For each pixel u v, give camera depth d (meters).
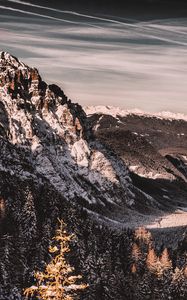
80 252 145.75
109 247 169.88
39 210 180.88
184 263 170.62
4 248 122.69
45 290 29.75
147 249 183.62
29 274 122.31
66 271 30.11
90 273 131.88
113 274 135.38
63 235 31.28
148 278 138.12
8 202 178.00
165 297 136.38
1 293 113.25
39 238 147.00
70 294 30.12
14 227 147.75
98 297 128.38
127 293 135.00
